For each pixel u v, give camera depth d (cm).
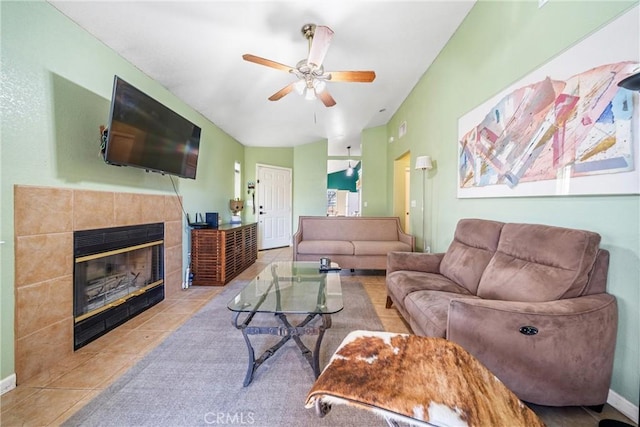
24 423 122
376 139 564
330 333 210
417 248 391
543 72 164
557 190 154
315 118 466
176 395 140
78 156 197
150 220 272
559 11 153
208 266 346
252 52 258
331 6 210
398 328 218
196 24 217
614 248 126
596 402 121
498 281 162
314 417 125
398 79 359
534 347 117
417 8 225
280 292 203
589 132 136
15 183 154
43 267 166
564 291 129
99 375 157
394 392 83
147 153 238
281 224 662
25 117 160
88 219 200
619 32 122
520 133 183
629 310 121
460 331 124
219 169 487
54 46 180
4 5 150
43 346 164
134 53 248
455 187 277
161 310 259
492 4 212
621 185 122
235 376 155
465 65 251
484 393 86
